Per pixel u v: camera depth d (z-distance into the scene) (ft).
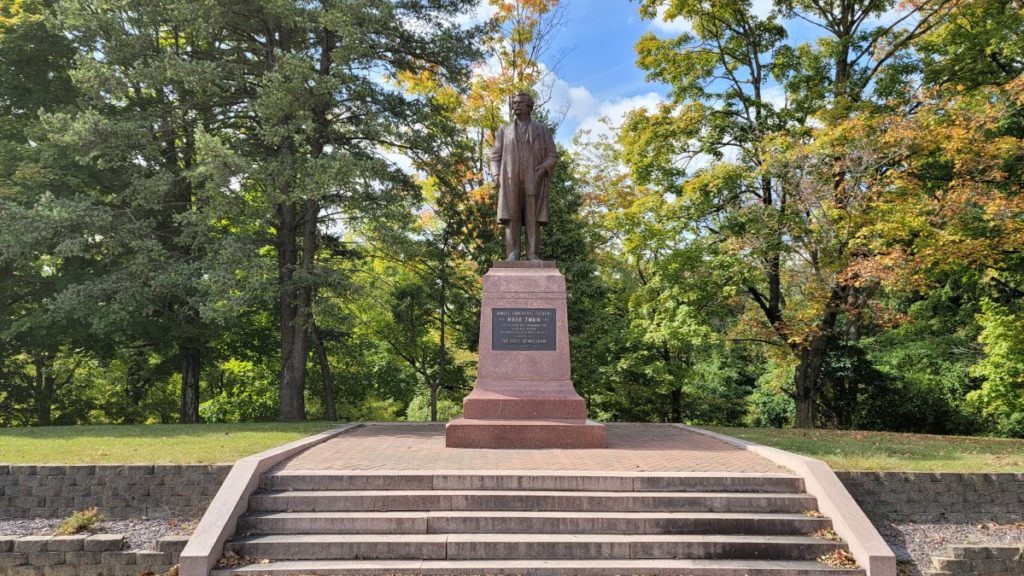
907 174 62.23
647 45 75.20
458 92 81.56
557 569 25.43
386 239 67.31
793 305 77.30
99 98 61.21
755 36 75.51
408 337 91.25
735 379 107.45
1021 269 63.52
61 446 39.34
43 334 69.05
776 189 68.03
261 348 87.56
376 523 27.71
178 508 32.78
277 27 68.74
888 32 70.90
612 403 100.27
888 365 89.71
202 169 56.39
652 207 75.36
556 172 85.81
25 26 69.72
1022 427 80.43
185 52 70.38
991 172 55.47
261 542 26.40
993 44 61.31
